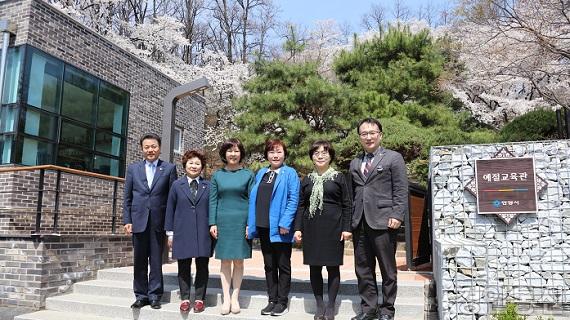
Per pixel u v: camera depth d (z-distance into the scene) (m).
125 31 22.48
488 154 5.18
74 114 8.95
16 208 7.45
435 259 4.92
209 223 4.65
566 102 9.87
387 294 4.16
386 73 14.38
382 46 14.98
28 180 7.75
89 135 9.36
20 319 4.93
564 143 4.96
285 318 4.42
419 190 7.05
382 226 4.12
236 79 21.78
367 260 4.25
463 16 9.68
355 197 4.35
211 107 21.86
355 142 10.27
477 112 15.95
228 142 4.75
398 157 4.25
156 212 4.86
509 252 4.94
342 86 11.55
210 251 4.70
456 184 5.24
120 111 10.44
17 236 5.55
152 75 11.76
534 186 4.93
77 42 9.12
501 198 5.01
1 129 7.62
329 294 4.32
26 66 7.77
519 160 5.02
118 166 10.23
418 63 14.08
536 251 4.87
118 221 9.84
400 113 13.08
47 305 5.39
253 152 11.32
